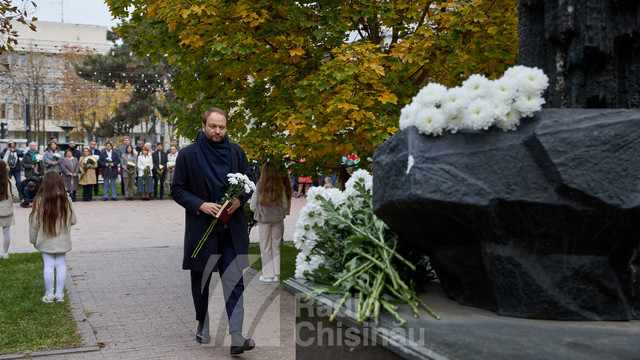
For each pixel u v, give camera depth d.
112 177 20.78
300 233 2.69
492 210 1.93
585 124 1.95
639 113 1.97
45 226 6.24
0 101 53.78
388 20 7.07
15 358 4.60
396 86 6.45
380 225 2.46
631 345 1.73
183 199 4.45
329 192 2.78
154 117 43.03
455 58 6.45
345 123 6.02
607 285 1.99
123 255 9.58
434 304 2.20
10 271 7.94
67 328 5.36
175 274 8.05
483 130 2.02
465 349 1.71
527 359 1.63
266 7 6.64
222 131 4.61
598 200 1.87
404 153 2.04
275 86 7.06
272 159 7.30
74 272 8.15
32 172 18.12
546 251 2.00
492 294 2.08
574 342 1.75
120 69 42.31
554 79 2.44
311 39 6.77
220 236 4.52
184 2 6.27
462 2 6.59
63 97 45.81
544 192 1.92
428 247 2.24
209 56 6.54
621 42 2.31
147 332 5.37
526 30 2.56
